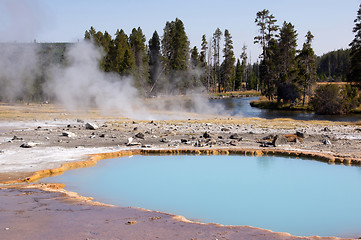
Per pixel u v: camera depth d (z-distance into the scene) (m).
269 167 15.67
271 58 73.94
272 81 72.75
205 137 23.02
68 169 14.73
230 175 14.22
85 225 7.74
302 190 12.06
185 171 14.75
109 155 17.48
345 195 11.51
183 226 7.87
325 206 10.29
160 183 12.91
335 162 16.56
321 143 20.98
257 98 87.81
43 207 9.10
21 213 8.52
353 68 59.50
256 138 22.88
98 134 24.55
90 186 12.28
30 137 22.56
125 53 71.88
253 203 10.52
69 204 9.52
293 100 61.62
